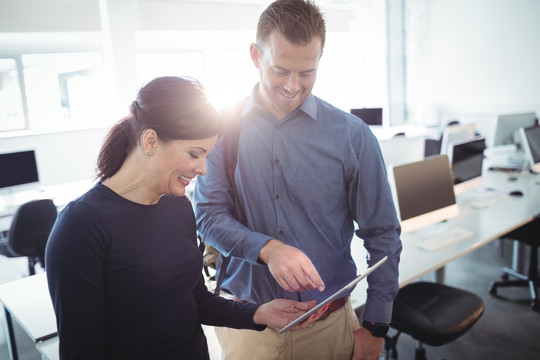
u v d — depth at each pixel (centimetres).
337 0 600
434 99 716
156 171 84
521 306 296
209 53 528
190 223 99
